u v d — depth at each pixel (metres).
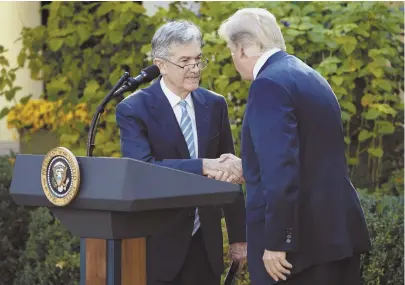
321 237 6.05
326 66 9.70
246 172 6.09
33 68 11.41
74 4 11.08
